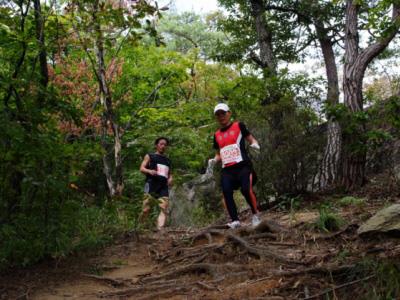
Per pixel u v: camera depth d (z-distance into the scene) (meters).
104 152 5.64
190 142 17.17
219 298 3.97
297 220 6.98
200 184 12.60
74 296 4.66
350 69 10.28
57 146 5.27
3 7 5.62
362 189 9.22
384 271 3.57
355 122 8.96
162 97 18.69
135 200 8.34
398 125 8.24
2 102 5.56
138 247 6.63
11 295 4.72
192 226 10.83
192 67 17.75
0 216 5.26
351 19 10.59
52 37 6.89
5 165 5.13
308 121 9.34
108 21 7.00
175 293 4.35
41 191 5.27
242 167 6.77
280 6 15.99
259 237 5.94
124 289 4.65
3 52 6.20
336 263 4.29
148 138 16.72
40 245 5.46
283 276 4.13
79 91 12.64
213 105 15.35
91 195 7.07
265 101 11.18
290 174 9.18
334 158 9.65
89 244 6.21
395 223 4.82
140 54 17.03
